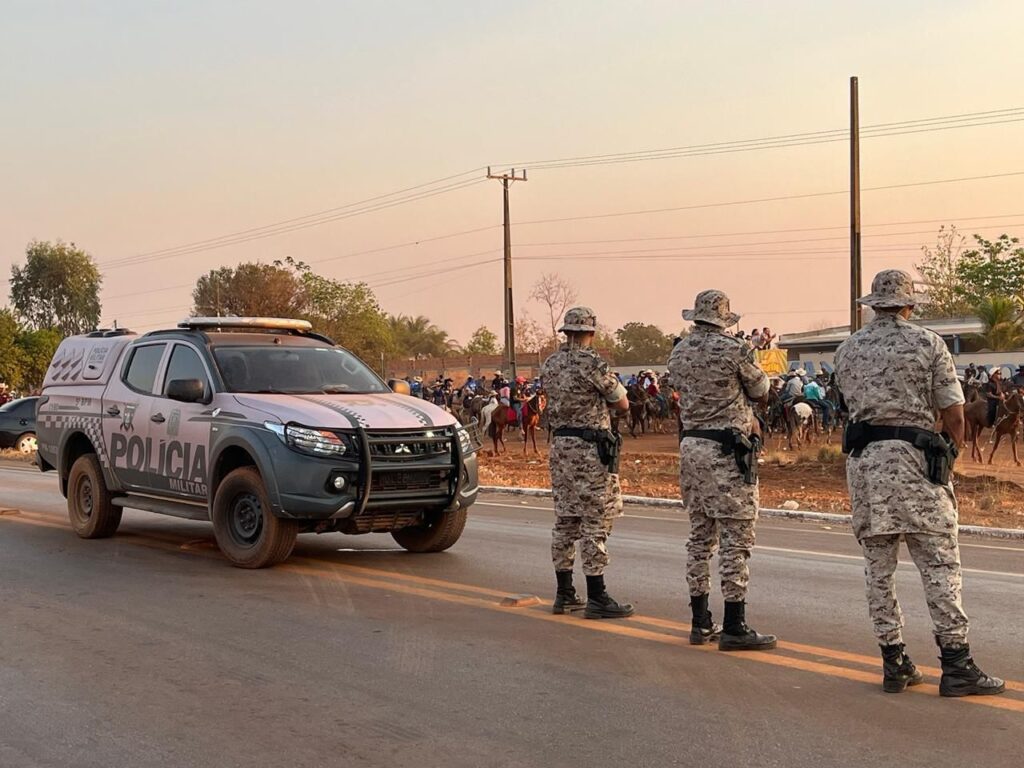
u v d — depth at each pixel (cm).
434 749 511
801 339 6303
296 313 7450
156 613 805
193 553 1088
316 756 505
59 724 555
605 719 551
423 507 998
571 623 769
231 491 999
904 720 543
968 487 1912
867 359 582
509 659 670
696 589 705
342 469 939
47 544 1154
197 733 538
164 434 1080
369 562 1032
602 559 781
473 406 3772
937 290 6153
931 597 580
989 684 580
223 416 1014
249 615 798
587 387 768
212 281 7675
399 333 11325
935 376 567
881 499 574
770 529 1316
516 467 2672
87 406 1198
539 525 1326
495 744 516
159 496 1107
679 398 694
